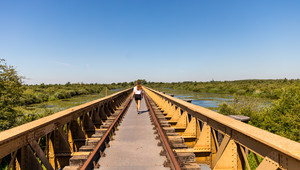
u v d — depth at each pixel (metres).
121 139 5.31
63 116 3.94
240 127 2.45
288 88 13.01
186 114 6.32
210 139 3.92
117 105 13.91
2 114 10.05
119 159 3.89
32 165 2.84
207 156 4.01
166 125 6.86
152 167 3.50
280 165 1.80
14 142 2.45
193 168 3.29
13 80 10.90
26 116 11.98
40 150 3.11
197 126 5.17
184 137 5.17
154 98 18.16
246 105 15.93
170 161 3.52
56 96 39.62
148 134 5.86
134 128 6.66
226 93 59.59
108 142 5.04
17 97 11.19
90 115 7.09
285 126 11.51
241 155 2.71
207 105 26.02
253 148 2.24
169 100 9.70
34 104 27.94
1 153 2.20
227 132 2.97
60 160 3.93
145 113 10.18
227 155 2.88
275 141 1.86
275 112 12.47
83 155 3.87
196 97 42.38
